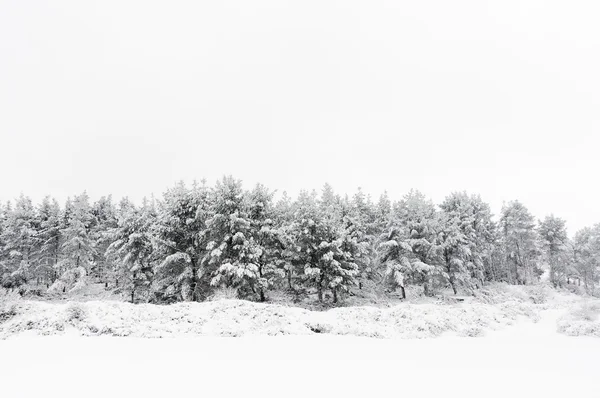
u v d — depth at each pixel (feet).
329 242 110.63
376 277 147.43
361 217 147.54
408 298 126.62
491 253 183.01
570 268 192.75
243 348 39.45
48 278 152.15
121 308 56.13
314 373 29.07
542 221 198.39
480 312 74.59
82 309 52.31
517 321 73.87
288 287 125.08
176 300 98.68
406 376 28.55
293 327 55.31
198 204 99.45
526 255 182.91
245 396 23.13
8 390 23.97
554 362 34.81
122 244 120.98
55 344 40.22
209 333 49.60
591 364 33.99
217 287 92.27
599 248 194.29
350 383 26.30
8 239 143.54
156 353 35.88
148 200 130.62
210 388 24.64
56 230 153.58
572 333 57.31
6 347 38.55
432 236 140.26
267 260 109.50
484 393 24.31
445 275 130.00
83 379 26.45
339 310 67.15
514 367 32.30
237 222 95.09
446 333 58.49
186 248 98.63
